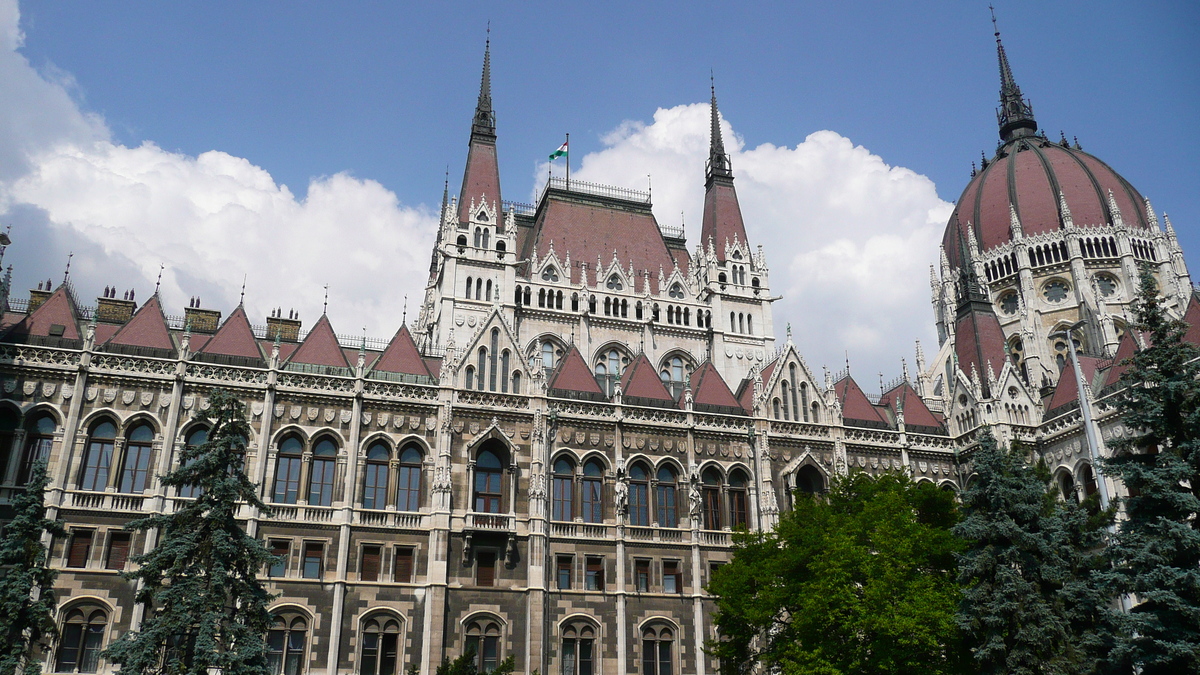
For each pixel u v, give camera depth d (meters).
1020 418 69.94
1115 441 41.69
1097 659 41.59
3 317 57.94
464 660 46.19
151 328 58.19
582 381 65.81
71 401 53.41
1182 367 40.97
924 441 70.31
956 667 47.38
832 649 46.38
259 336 65.62
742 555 53.66
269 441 55.91
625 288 81.88
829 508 52.69
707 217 91.56
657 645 58.78
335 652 52.34
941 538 49.56
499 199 81.62
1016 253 105.62
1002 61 128.12
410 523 56.56
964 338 77.00
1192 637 36.38
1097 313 97.81
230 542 41.31
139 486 53.44
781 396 68.44
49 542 50.06
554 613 57.16
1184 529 37.06
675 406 66.56
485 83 87.94
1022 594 44.06
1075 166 109.12
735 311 83.50
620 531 60.03
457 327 75.00
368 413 58.34
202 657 38.28
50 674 47.88
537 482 58.97
